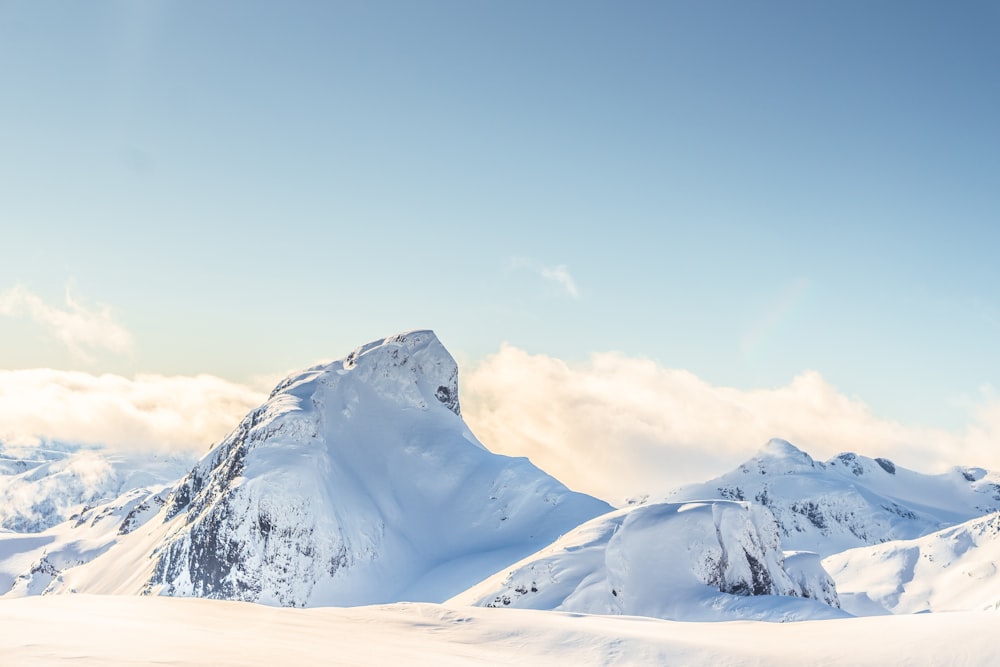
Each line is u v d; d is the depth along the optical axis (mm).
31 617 28250
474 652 34188
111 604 34906
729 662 33719
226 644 26578
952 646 31484
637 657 34875
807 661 32938
